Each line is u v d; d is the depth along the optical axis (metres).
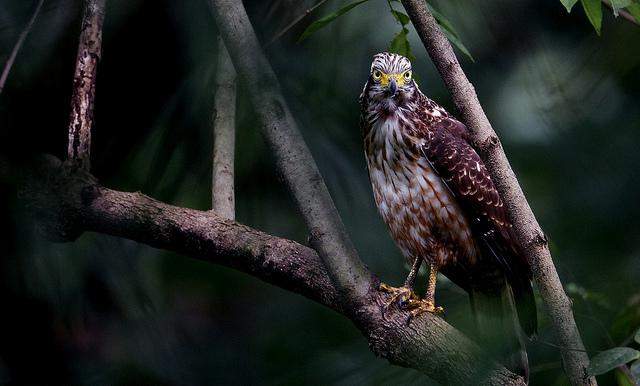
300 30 7.86
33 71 6.96
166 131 7.54
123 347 7.07
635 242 8.19
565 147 8.99
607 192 8.74
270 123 5.79
